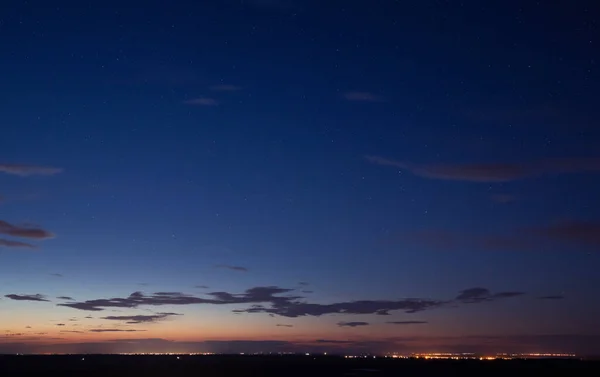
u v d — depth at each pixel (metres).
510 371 117.88
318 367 134.12
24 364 143.62
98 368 121.81
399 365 147.50
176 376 100.31
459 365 142.75
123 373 106.12
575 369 124.38
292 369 124.38
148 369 119.88
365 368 130.62
